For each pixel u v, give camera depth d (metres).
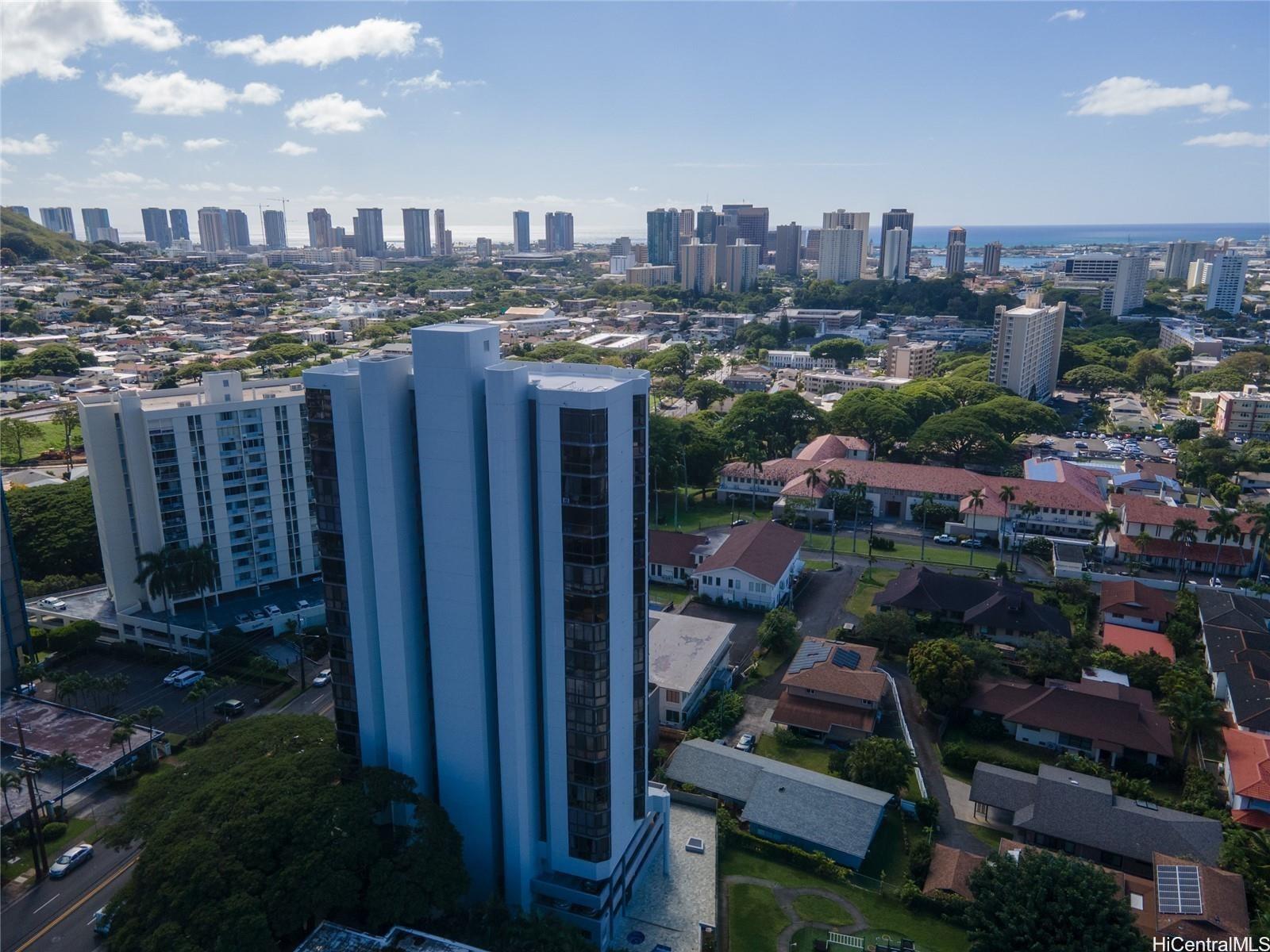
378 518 77.31
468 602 76.94
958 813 101.94
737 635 148.75
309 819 73.94
